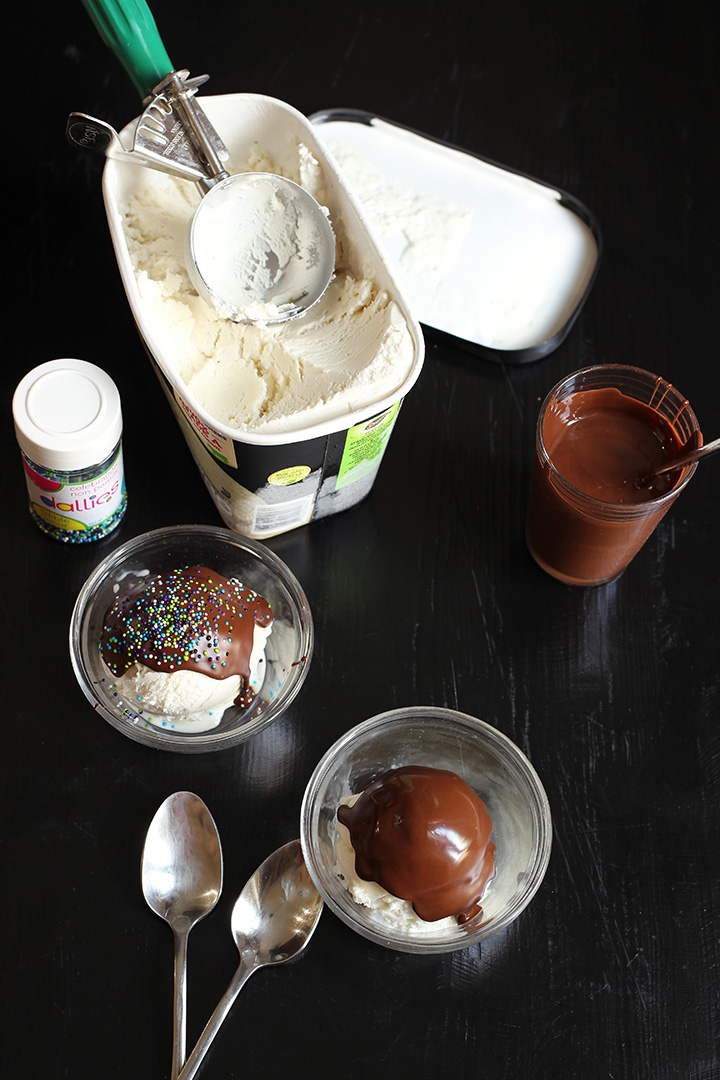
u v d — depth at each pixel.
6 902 0.66
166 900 0.67
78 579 0.73
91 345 0.77
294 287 0.70
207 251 0.69
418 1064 0.65
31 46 0.84
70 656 0.70
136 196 0.71
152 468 0.75
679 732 0.72
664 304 0.81
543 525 0.71
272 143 0.73
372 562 0.74
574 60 0.88
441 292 0.79
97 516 0.71
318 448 0.66
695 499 0.77
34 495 0.70
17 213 0.79
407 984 0.67
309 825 0.66
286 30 0.87
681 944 0.68
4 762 0.69
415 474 0.76
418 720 0.69
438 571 0.74
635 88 0.88
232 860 0.68
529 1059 0.66
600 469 0.71
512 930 0.68
